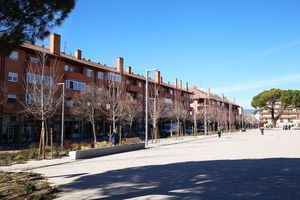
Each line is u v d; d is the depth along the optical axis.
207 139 52.12
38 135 50.62
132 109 62.69
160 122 77.88
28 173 15.20
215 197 10.55
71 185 12.75
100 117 58.47
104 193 11.28
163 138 58.00
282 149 29.80
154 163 19.62
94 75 63.81
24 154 23.36
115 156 24.62
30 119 48.25
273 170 16.30
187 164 18.88
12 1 9.95
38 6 10.37
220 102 130.50
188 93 109.50
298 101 119.12
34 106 35.62
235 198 10.41
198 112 94.06
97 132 63.38
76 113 52.53
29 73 42.34
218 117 95.75
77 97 52.66
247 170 16.33
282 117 171.25
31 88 41.44
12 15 10.23
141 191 11.58
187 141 46.22
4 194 10.65
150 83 84.44
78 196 10.83
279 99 124.56
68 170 17.08
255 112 151.75
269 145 35.72
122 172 16.09
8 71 46.25
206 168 17.16
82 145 29.31
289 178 13.99
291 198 10.37
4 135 45.75
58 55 54.22
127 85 74.44
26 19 10.52
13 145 42.19
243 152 26.83
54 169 17.55
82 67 61.00
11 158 22.03
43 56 37.03
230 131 96.81
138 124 76.56
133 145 31.00
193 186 12.40
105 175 15.21
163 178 14.21
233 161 20.22
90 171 16.62
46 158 22.78
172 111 73.69
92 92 52.28
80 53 65.25
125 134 61.06
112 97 52.00
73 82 57.94
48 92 34.41
